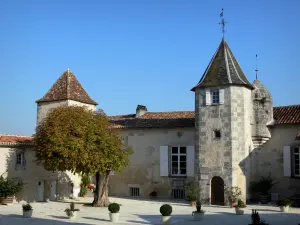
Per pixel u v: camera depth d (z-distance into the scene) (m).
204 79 25.94
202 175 25.16
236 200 23.52
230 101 24.73
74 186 29.80
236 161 24.33
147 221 18.34
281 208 21.48
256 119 26.30
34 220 18.66
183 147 28.56
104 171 23.38
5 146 27.17
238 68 26.30
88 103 32.66
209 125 25.30
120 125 30.72
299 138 24.00
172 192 28.41
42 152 23.42
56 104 31.31
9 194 25.36
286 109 27.62
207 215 20.30
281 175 25.95
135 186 29.72
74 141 22.31
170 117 30.72
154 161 29.27
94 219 19.02
